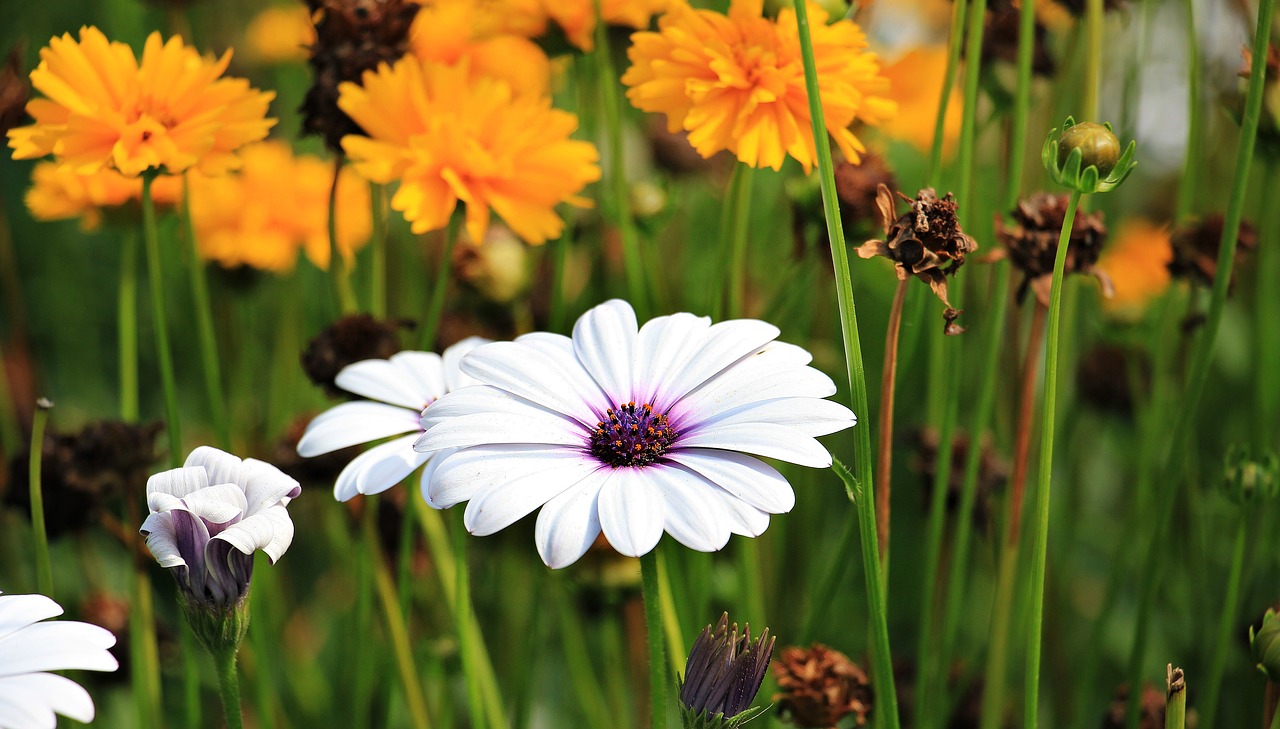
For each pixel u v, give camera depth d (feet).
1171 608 2.30
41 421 1.73
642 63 1.89
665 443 1.62
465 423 1.61
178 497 1.60
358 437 1.73
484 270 2.11
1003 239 1.81
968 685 2.13
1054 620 2.21
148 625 1.99
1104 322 2.25
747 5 1.87
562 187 1.91
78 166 1.82
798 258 2.04
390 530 2.09
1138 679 1.95
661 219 2.13
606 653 2.14
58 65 1.83
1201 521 2.30
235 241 2.25
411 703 1.98
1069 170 1.58
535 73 2.25
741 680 1.59
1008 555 1.89
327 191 2.33
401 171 1.88
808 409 1.61
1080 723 2.13
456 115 1.89
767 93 1.82
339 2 1.90
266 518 1.58
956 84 2.44
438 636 2.02
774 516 2.18
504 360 1.66
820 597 1.92
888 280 2.36
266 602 2.21
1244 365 2.50
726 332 1.67
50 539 1.95
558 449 1.61
